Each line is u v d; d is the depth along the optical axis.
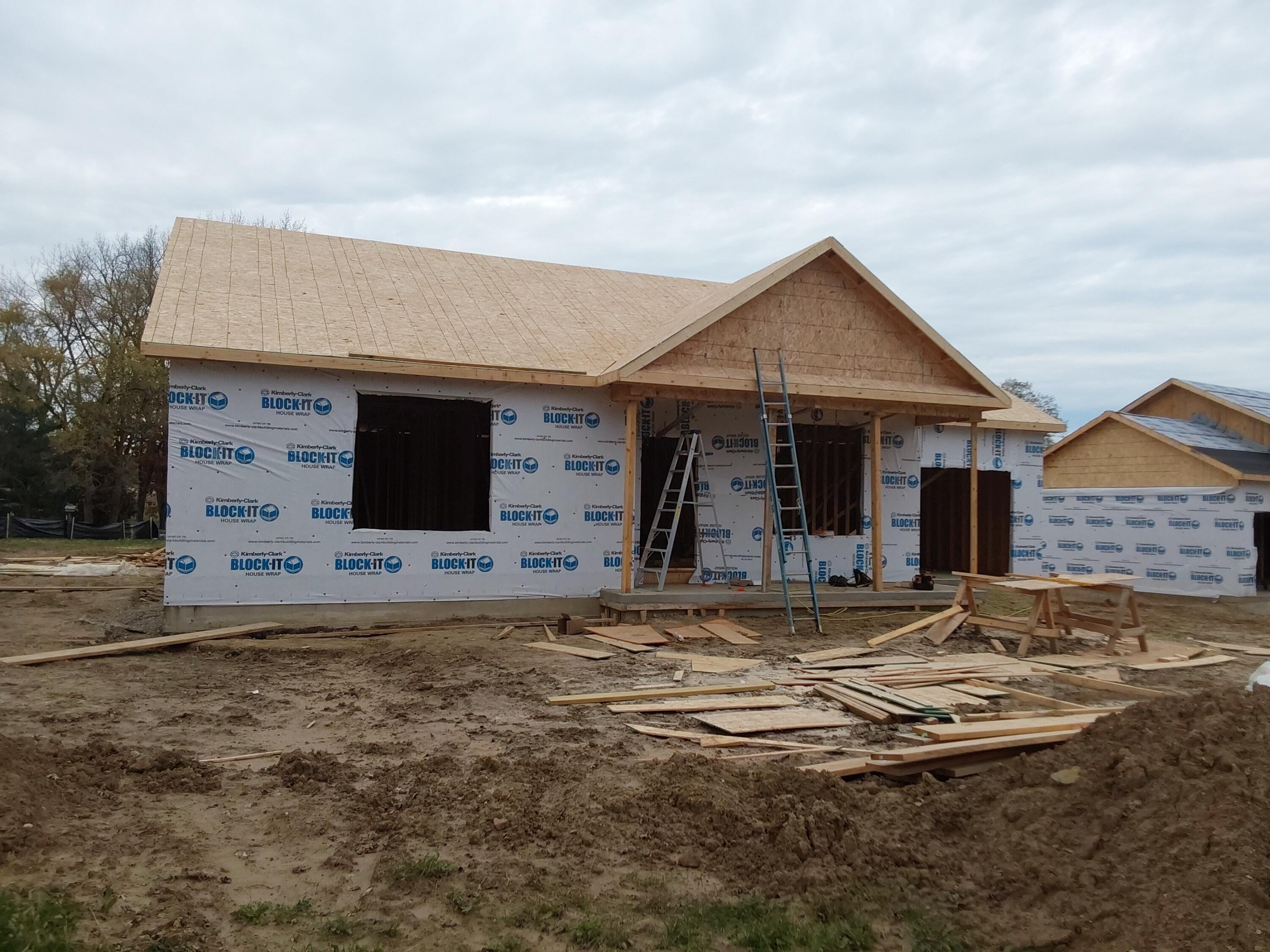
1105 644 12.04
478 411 13.91
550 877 4.42
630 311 15.72
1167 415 25.55
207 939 3.70
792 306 13.38
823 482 15.76
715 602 12.71
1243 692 5.49
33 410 36.91
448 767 5.97
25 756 5.29
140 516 37.78
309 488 11.62
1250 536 19.17
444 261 16.27
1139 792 4.78
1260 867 3.91
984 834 4.99
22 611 13.36
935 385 14.28
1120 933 3.87
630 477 12.55
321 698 8.23
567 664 9.88
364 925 3.92
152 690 8.29
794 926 4.05
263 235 15.30
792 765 6.28
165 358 10.80
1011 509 17.47
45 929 3.56
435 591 12.30
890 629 12.71
